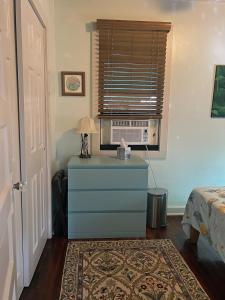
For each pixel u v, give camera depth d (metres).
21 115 1.77
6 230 1.22
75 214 2.73
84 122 2.92
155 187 3.36
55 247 2.57
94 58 3.04
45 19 2.39
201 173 3.41
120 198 2.75
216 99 3.28
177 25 3.10
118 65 3.07
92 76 3.07
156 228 3.03
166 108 3.21
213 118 3.32
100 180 2.70
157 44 3.06
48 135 2.59
